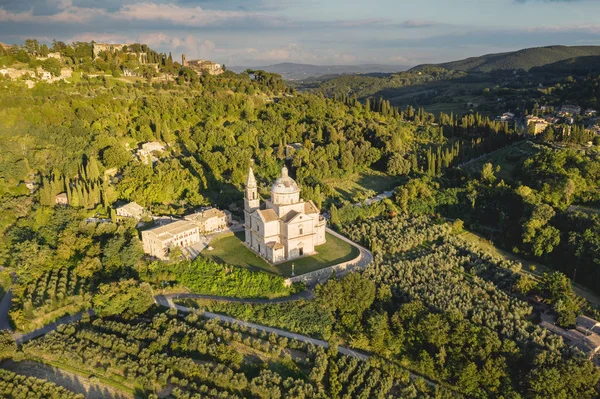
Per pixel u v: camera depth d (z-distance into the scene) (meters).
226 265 140.38
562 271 157.12
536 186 193.25
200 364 110.31
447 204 196.62
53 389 100.50
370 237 168.50
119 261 143.12
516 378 108.38
